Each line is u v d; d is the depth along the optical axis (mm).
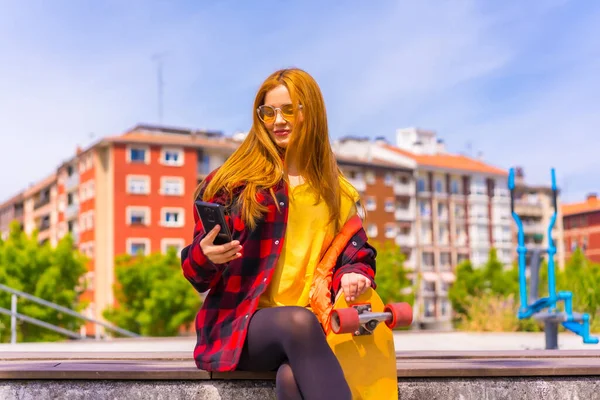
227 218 2541
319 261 2580
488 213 85812
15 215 96000
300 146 2582
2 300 39969
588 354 3506
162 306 47094
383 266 61500
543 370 2793
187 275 2457
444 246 81312
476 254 84062
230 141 69500
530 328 11391
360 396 2406
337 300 2459
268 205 2506
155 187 62750
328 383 2178
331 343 2412
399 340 8930
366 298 2484
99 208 63812
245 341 2385
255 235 2496
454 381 2740
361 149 79750
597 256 95188
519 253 7199
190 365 2898
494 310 11812
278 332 2252
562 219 98688
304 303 2523
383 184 76062
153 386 2623
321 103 2656
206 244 2355
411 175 78750
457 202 83188
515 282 64062
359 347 2430
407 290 73062
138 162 62438
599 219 95000
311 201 2572
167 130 68438
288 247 2529
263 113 2652
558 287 12469
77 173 69500
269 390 2576
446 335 9969
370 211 74562
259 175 2539
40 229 84625
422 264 79312
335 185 2621
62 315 41469
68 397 2639
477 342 8555
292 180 2627
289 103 2617
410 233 78125
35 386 2648
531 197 92375
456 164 84438
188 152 64062
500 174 87312
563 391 2824
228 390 2592
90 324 64250
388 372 2455
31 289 41000
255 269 2488
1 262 41031
